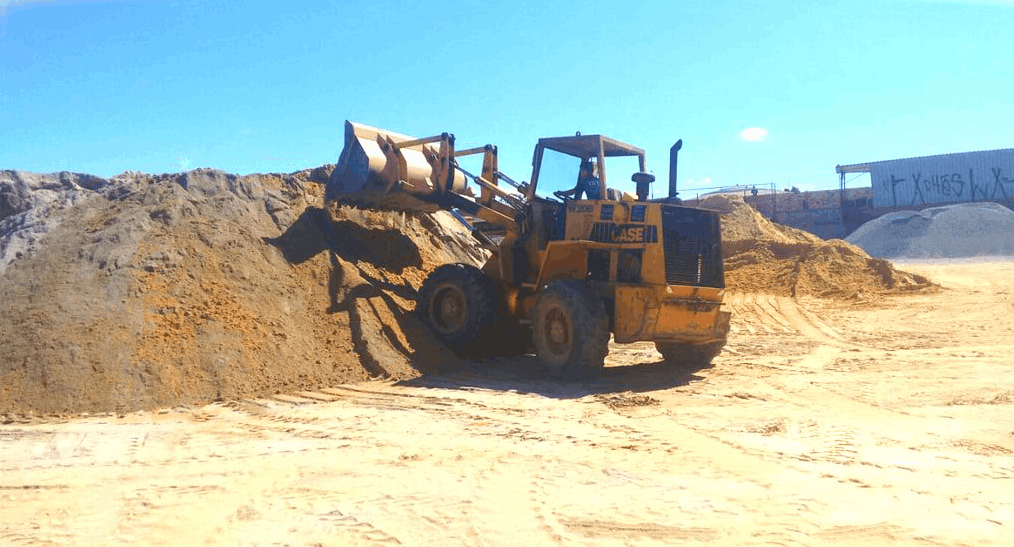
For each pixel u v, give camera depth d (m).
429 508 5.40
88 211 13.48
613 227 11.24
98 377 9.57
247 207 14.01
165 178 14.82
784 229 37.09
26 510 5.53
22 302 10.77
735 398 9.45
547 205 12.31
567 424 8.11
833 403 9.05
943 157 55.50
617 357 13.73
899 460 6.50
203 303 11.40
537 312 11.38
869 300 23.59
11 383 9.30
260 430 8.04
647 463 6.50
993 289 24.34
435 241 17.05
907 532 4.79
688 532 4.86
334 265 13.27
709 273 11.45
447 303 12.73
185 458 6.93
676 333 11.16
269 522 5.18
